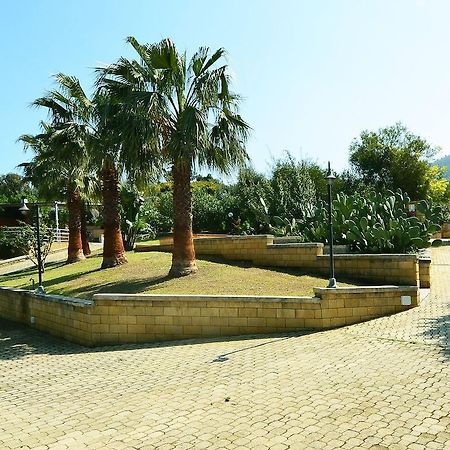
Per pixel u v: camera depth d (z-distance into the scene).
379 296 9.97
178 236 13.19
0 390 7.83
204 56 12.73
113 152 13.50
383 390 5.68
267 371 6.99
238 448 4.55
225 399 5.95
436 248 24.91
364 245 14.70
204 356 8.43
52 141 16.12
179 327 10.27
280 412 5.32
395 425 4.70
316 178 31.69
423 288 12.95
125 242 23.30
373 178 43.53
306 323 9.70
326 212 16.95
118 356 9.37
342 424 4.84
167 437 4.97
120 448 4.82
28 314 13.61
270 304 9.83
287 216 23.28
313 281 12.34
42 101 18.05
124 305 10.53
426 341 7.71
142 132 11.80
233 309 9.99
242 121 12.99
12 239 29.30
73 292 13.23
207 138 12.10
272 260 14.54
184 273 13.13
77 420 5.83
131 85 12.70
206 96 12.21
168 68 12.72
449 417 4.78
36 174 20.50
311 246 13.74
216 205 31.55
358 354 7.39
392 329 8.74
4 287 15.69
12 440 5.37
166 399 6.23
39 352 10.66
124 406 6.16
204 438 4.85
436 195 45.50
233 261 15.33
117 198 16.48
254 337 9.62
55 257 27.95
